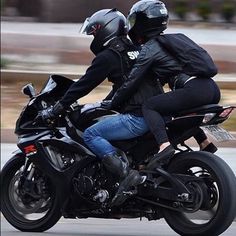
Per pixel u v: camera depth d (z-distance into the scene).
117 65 25.19
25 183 26.52
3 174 27.12
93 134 25.14
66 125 26.06
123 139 25.05
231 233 26.66
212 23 84.81
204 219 25.00
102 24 25.42
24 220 26.95
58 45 65.38
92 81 25.25
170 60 24.28
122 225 28.91
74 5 87.50
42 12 88.38
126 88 24.39
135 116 24.69
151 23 24.83
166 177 24.23
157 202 24.58
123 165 24.69
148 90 24.69
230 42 66.31
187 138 24.41
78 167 25.56
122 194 24.66
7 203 27.08
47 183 26.38
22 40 66.06
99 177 25.31
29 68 60.69
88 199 25.47
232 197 23.59
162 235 26.80
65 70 59.72
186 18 87.06
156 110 24.14
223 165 23.92
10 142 44.22
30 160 26.34
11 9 91.19
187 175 24.16
